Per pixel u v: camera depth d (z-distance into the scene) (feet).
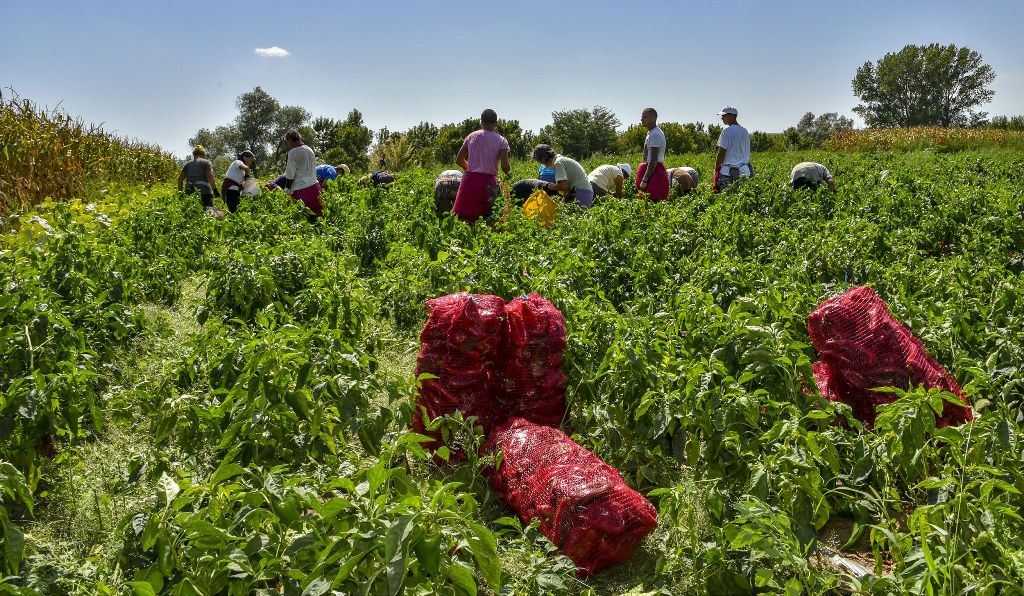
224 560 8.89
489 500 13.09
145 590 8.48
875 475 12.51
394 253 25.66
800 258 23.93
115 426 15.35
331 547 8.43
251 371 13.38
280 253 24.61
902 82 394.73
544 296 18.94
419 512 8.34
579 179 38.17
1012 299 17.98
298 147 38.93
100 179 47.19
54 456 14.07
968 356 16.37
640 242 26.35
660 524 12.44
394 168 136.15
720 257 23.71
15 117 40.27
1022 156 88.69
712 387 13.43
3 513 9.14
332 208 39.01
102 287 20.90
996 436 11.03
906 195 35.55
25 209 35.06
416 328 21.22
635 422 14.25
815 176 40.50
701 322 16.28
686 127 182.29
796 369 14.34
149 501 10.00
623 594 11.03
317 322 19.15
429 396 14.43
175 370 15.43
